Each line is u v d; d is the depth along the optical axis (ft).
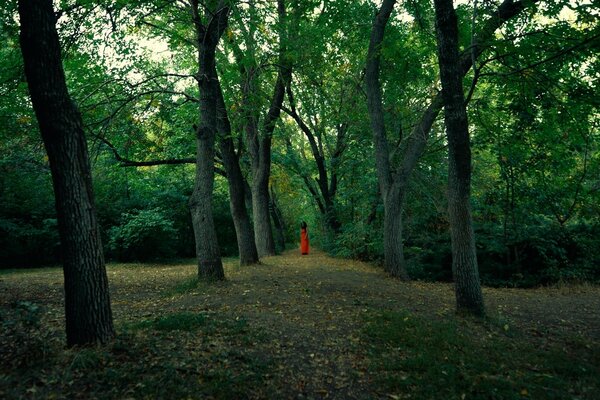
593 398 15.19
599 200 44.14
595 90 30.81
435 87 46.75
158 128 46.42
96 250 17.07
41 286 33.71
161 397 13.41
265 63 41.83
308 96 63.05
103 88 37.32
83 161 16.87
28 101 35.73
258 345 18.54
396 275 42.19
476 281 25.99
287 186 86.89
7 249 56.80
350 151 66.28
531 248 43.70
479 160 57.52
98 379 14.15
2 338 16.75
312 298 28.91
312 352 18.56
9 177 56.85
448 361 17.98
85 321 16.65
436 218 60.29
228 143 46.73
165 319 20.74
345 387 15.62
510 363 18.39
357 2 44.01
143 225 63.16
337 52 46.62
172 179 75.00
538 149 42.39
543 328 24.59
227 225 87.66
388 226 42.96
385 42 36.88
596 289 38.32
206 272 33.83
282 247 90.63
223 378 14.85
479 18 31.37
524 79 30.09
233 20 38.19
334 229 72.54
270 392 14.60
